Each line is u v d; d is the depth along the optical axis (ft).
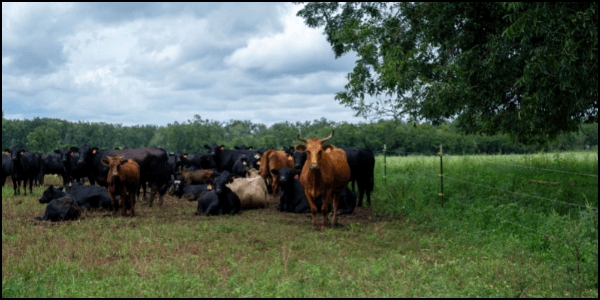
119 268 16.94
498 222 24.67
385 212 31.01
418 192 34.58
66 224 26.17
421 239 21.72
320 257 18.75
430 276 15.26
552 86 25.80
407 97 38.47
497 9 31.96
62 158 39.47
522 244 20.39
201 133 401.49
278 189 43.27
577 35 23.91
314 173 24.26
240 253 19.65
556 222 21.58
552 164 45.65
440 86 30.60
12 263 17.58
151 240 21.77
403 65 33.24
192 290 13.88
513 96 33.96
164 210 32.73
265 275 15.72
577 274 15.14
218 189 29.04
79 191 31.48
